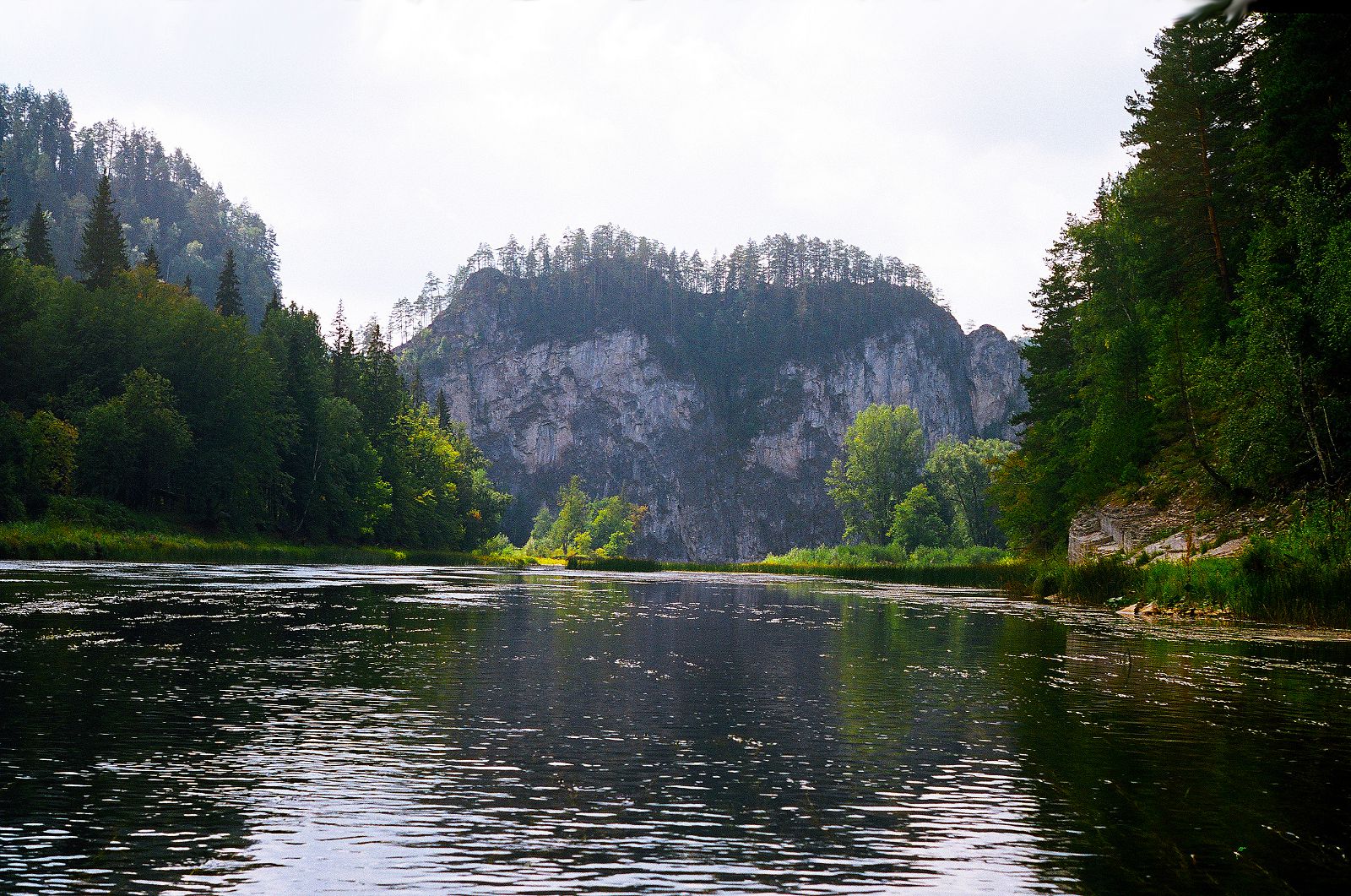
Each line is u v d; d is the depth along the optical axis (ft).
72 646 76.69
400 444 527.81
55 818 33.94
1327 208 154.30
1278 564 126.52
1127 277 241.35
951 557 541.34
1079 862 30.81
